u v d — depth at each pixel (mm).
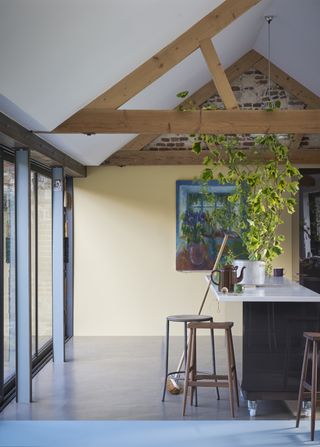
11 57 4449
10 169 7340
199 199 10969
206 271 10992
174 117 6855
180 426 6039
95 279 11039
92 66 5648
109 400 6996
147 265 11047
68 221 11016
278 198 7102
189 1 5824
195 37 6922
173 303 11031
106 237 11055
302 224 10117
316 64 9703
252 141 10750
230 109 6969
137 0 4828
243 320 6402
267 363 6375
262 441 5582
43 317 9320
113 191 11055
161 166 11031
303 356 6348
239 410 6574
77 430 5938
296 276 10422
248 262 6859
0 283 6789
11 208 7438
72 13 4355
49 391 7383
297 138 10805
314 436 5695
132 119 6828
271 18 9242
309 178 10141
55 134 7055
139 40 5922
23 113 5758
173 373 7141
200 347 10016
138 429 5953
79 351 9688
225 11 6973
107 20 4879
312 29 8734
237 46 10062
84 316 11039
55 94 5691
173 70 8438
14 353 7637
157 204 11047
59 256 8875
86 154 9219
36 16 4105
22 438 5715
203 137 7410
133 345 10133
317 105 10773
